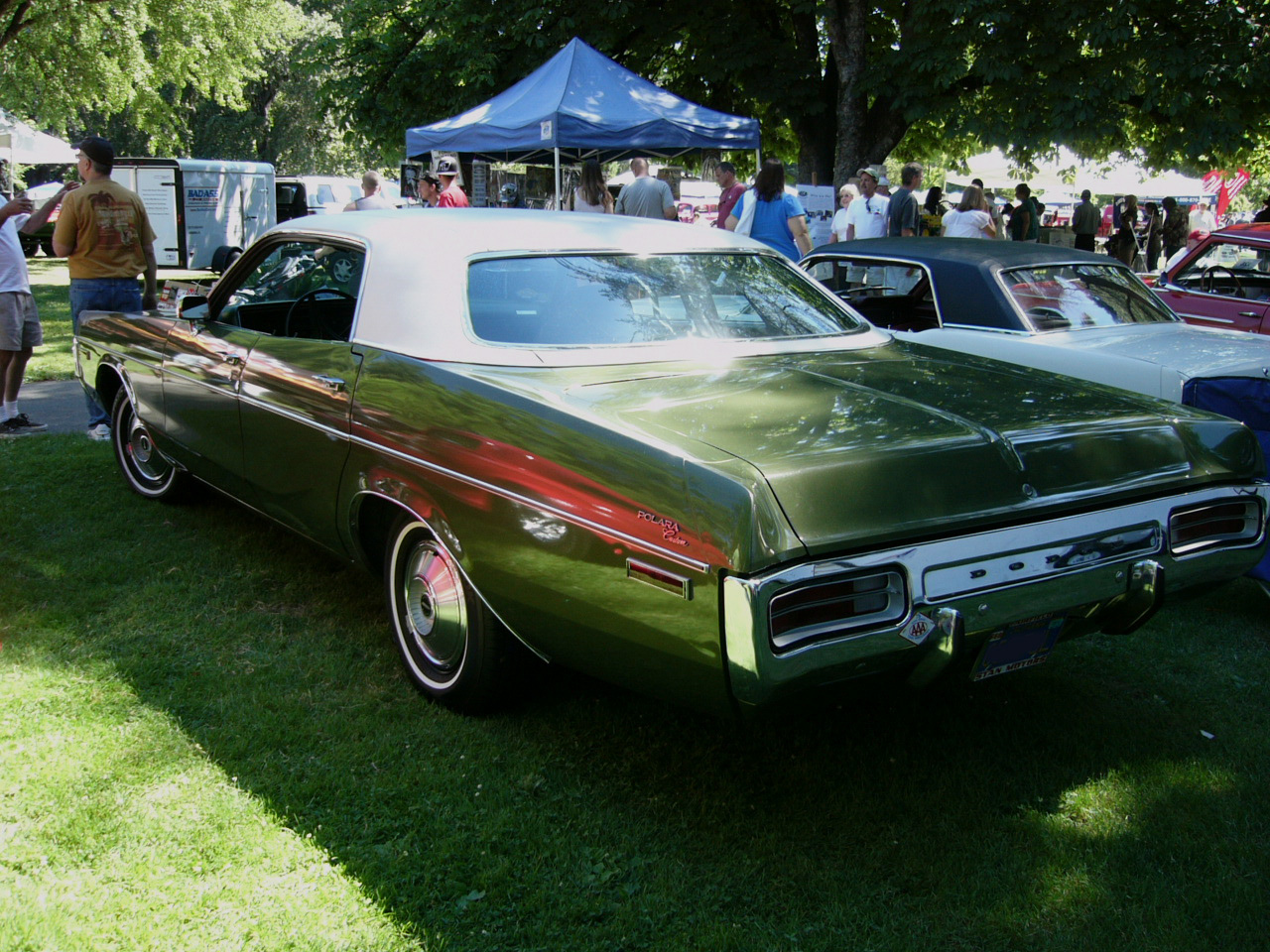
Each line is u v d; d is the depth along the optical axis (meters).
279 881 2.37
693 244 3.77
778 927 2.29
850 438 2.47
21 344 6.50
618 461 2.48
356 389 3.29
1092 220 17.03
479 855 2.49
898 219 10.17
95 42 27.42
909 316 6.16
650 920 2.29
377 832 2.57
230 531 4.76
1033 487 2.53
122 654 3.50
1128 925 2.32
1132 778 2.94
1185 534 2.83
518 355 3.07
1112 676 3.63
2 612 3.81
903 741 3.11
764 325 3.50
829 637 2.26
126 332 4.94
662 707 3.26
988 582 2.44
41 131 30.55
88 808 2.60
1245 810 2.78
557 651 2.75
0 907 2.22
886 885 2.45
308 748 2.95
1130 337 5.42
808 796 2.80
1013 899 2.40
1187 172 14.33
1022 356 5.34
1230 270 7.84
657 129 10.68
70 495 5.26
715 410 2.69
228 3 29.97
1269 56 12.38
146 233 6.27
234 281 4.34
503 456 2.75
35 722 3.02
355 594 4.09
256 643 3.64
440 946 2.19
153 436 4.78
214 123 41.75
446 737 3.04
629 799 2.76
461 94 15.98
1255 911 2.36
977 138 13.41
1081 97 12.52
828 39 16.12
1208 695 3.49
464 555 2.88
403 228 3.57
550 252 3.45
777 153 20.16
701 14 15.74
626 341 3.22
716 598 2.23
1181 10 12.87
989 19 12.70
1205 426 2.92
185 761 2.85
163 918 2.22
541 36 15.27
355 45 17.12
